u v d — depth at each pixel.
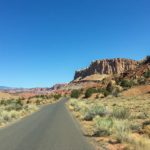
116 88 97.25
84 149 13.50
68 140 16.36
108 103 60.69
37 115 38.84
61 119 31.39
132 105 48.31
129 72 162.88
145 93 80.31
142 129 18.20
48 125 24.95
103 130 18.41
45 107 66.88
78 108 49.38
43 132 20.08
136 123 22.05
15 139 16.75
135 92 84.31
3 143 15.27
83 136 18.12
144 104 48.78
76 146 14.33
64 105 73.88
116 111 27.53
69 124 25.83
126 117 26.64
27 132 20.12
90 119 29.75
